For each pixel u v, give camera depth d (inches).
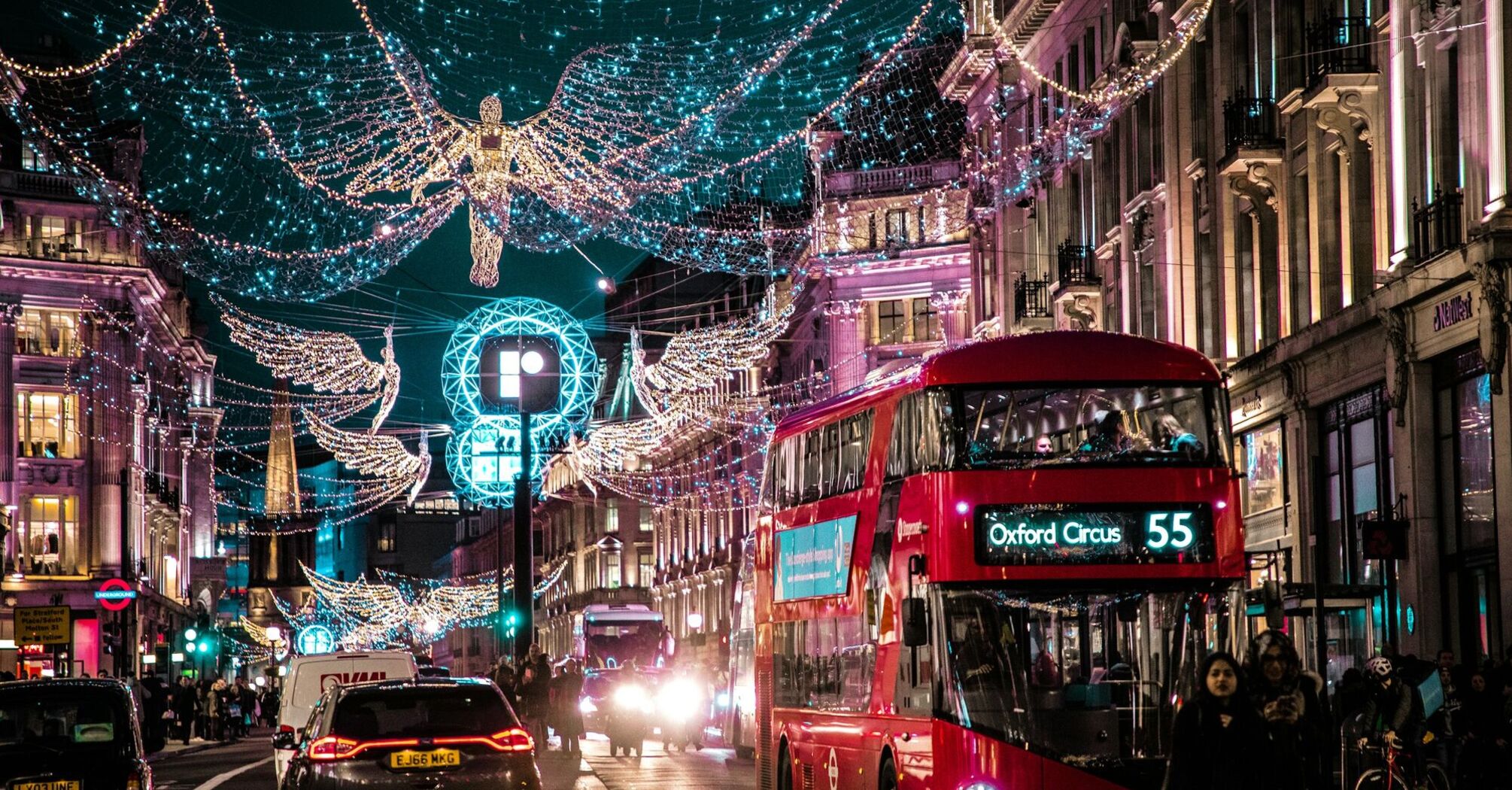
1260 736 417.1
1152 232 1541.6
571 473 4298.7
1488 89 965.8
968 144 2177.7
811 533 805.9
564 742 1277.1
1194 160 1427.2
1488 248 940.6
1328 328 1175.6
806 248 2768.2
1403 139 1081.4
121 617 2260.1
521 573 1453.0
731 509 3282.5
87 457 2736.2
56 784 608.1
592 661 2684.5
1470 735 738.2
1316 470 1235.2
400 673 1029.2
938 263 2529.5
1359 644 1158.3
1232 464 627.8
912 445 652.7
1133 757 594.9
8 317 2677.2
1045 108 1883.6
